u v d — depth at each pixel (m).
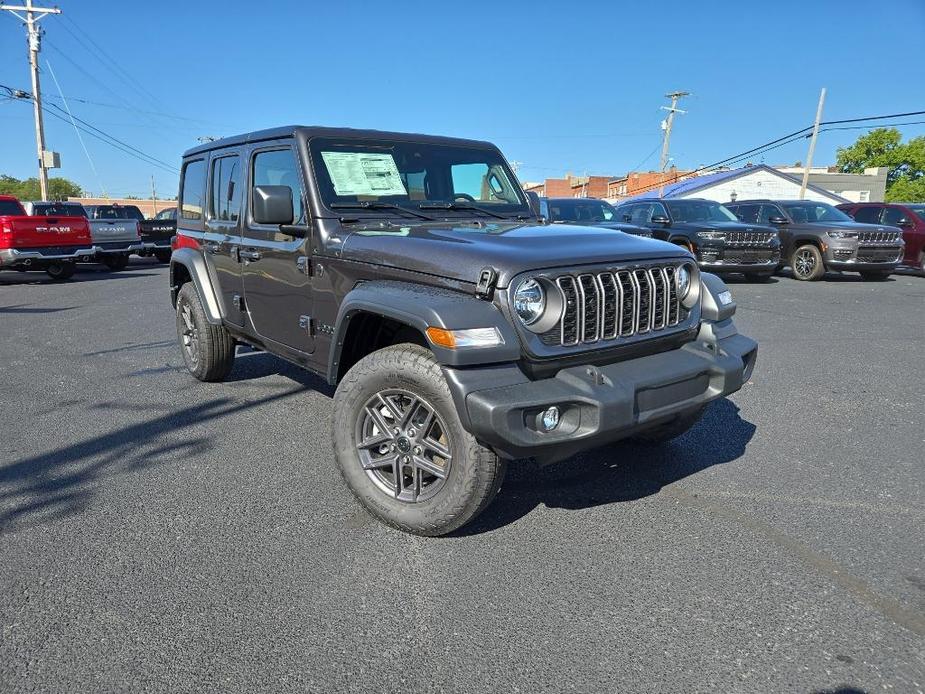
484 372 2.84
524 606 2.70
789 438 4.57
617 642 2.48
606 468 4.07
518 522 3.39
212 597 2.76
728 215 14.18
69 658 2.39
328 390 5.70
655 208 14.60
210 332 5.53
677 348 3.47
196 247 5.50
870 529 3.32
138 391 5.71
